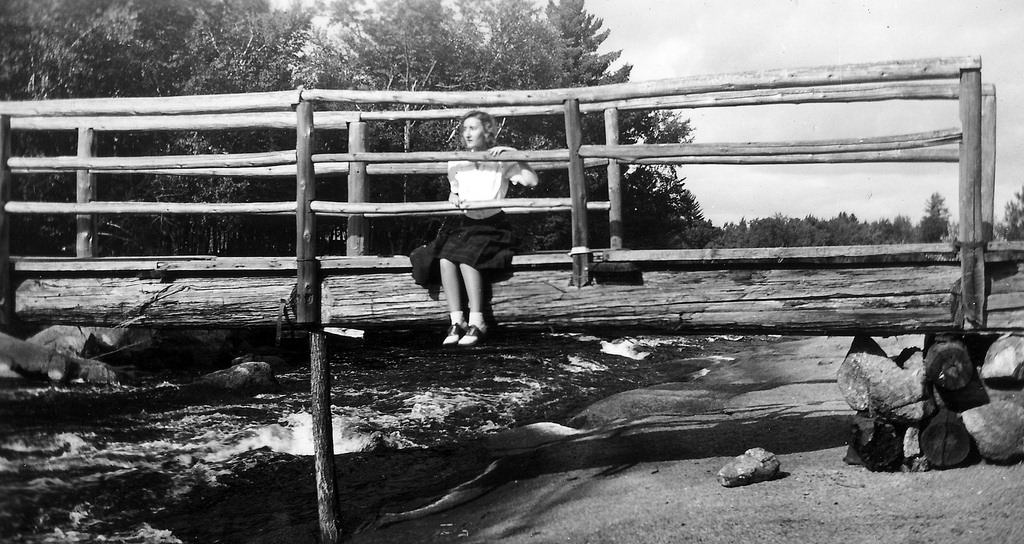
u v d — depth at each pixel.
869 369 6.05
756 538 5.18
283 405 10.82
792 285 5.59
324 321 5.88
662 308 5.62
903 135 5.46
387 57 35.19
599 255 5.57
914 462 6.05
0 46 18.92
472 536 5.96
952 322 5.46
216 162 6.15
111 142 20.95
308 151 5.90
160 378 12.55
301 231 5.87
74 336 13.12
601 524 5.82
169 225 24.64
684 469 7.16
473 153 5.68
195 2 25.73
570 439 9.01
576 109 5.65
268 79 28.73
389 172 6.94
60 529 6.33
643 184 45.34
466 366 15.85
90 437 8.70
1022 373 5.64
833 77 5.46
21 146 18.97
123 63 22.36
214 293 6.02
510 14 38.03
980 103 5.38
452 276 5.56
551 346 20.17
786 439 7.89
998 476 5.50
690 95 6.20
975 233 5.37
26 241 19.70
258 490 7.55
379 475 8.09
